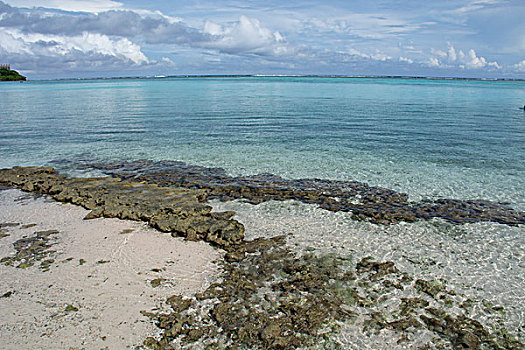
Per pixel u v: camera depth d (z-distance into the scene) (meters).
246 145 21.97
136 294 7.51
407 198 13.36
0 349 5.97
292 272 8.41
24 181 14.99
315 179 15.52
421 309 7.19
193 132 26.52
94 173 16.48
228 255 9.12
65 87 116.94
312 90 87.56
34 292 7.55
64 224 11.09
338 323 6.76
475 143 22.31
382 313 7.05
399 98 60.84
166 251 9.34
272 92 78.62
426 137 24.19
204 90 89.12
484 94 75.94
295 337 6.40
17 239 10.04
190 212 11.43
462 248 9.71
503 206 12.65
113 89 100.06
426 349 6.21
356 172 16.48
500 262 9.02
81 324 6.62
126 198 12.51
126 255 9.11
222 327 6.60
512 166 17.31
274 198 13.37
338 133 25.75
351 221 11.39
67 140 23.84
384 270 8.56
